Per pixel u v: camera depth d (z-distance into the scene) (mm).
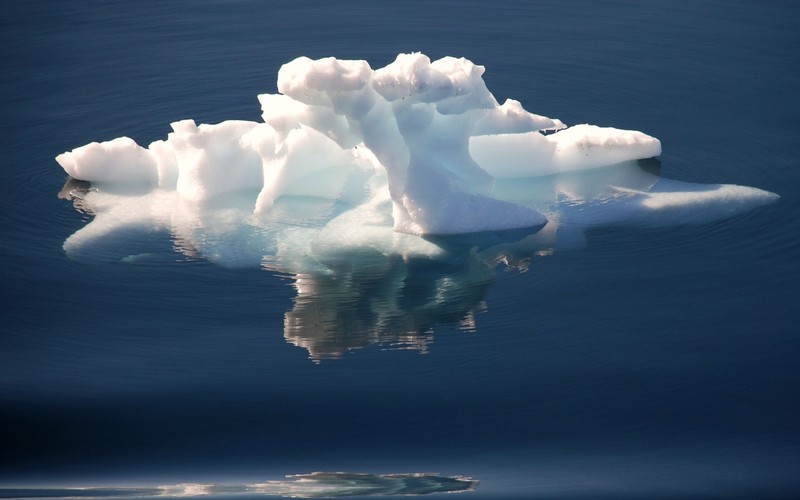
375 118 42000
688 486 30375
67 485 30609
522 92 54625
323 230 43656
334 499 29859
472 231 43219
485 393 34688
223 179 46281
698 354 36094
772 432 32562
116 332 37844
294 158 45938
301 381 35406
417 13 63469
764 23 61438
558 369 35656
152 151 47656
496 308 38906
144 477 31078
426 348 36906
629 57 57906
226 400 34562
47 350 36906
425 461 31828
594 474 31062
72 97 54500
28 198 46188
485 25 61875
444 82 40594
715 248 42094
